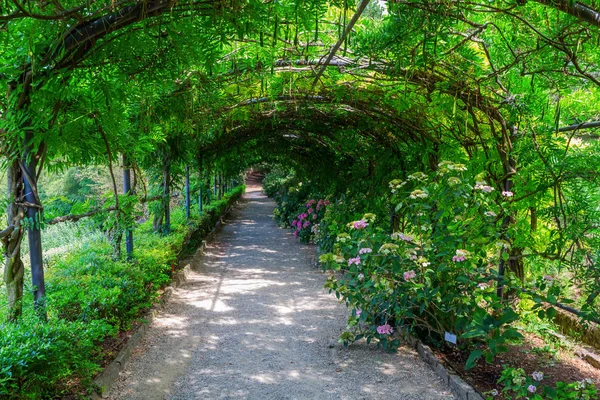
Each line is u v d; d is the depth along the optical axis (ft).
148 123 12.89
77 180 44.73
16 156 8.49
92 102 8.79
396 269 11.34
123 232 14.96
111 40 7.39
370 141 23.71
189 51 7.96
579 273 11.14
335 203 26.68
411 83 12.25
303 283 20.89
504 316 9.66
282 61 11.84
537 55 9.45
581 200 11.08
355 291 12.50
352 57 11.53
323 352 12.70
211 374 11.19
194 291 19.22
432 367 11.59
